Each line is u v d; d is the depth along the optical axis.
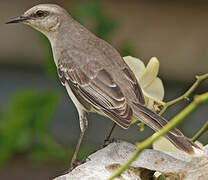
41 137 11.39
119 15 19.48
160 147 8.22
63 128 17.75
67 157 11.11
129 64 8.91
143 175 7.82
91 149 11.09
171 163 7.98
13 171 16.53
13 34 19.56
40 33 11.62
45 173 16.38
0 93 19.05
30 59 19.47
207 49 19.00
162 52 19.12
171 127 5.80
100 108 9.34
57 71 10.91
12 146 11.39
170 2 19.92
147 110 8.53
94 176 7.65
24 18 10.98
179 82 18.97
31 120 11.46
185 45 19.12
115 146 8.40
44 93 11.62
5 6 19.64
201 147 8.24
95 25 11.78
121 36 19.16
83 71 9.80
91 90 9.56
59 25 10.81
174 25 19.45
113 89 9.19
